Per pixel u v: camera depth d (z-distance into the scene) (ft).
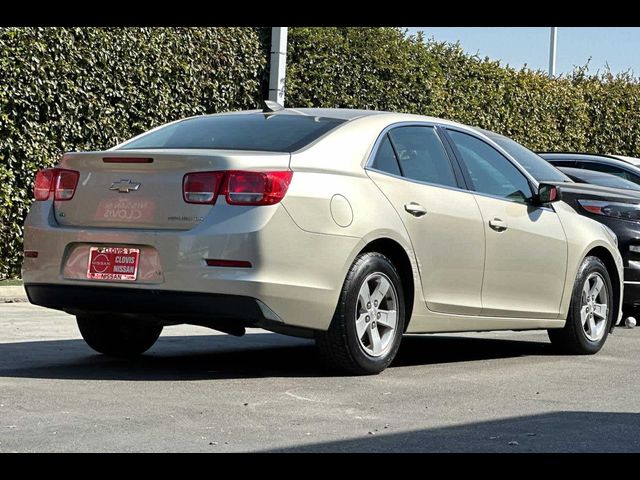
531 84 66.54
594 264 29.04
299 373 23.43
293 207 21.68
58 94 42.91
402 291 23.85
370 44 55.67
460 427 18.03
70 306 22.57
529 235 26.99
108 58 44.34
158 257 21.50
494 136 37.09
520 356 28.04
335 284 22.27
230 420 18.07
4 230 42.88
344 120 24.22
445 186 25.21
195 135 23.86
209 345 28.60
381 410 19.36
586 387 22.76
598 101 72.64
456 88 61.36
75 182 22.77
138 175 22.09
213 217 21.36
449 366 25.58
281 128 23.73
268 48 50.98
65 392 20.24
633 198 36.76
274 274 21.42
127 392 20.43
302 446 16.28
